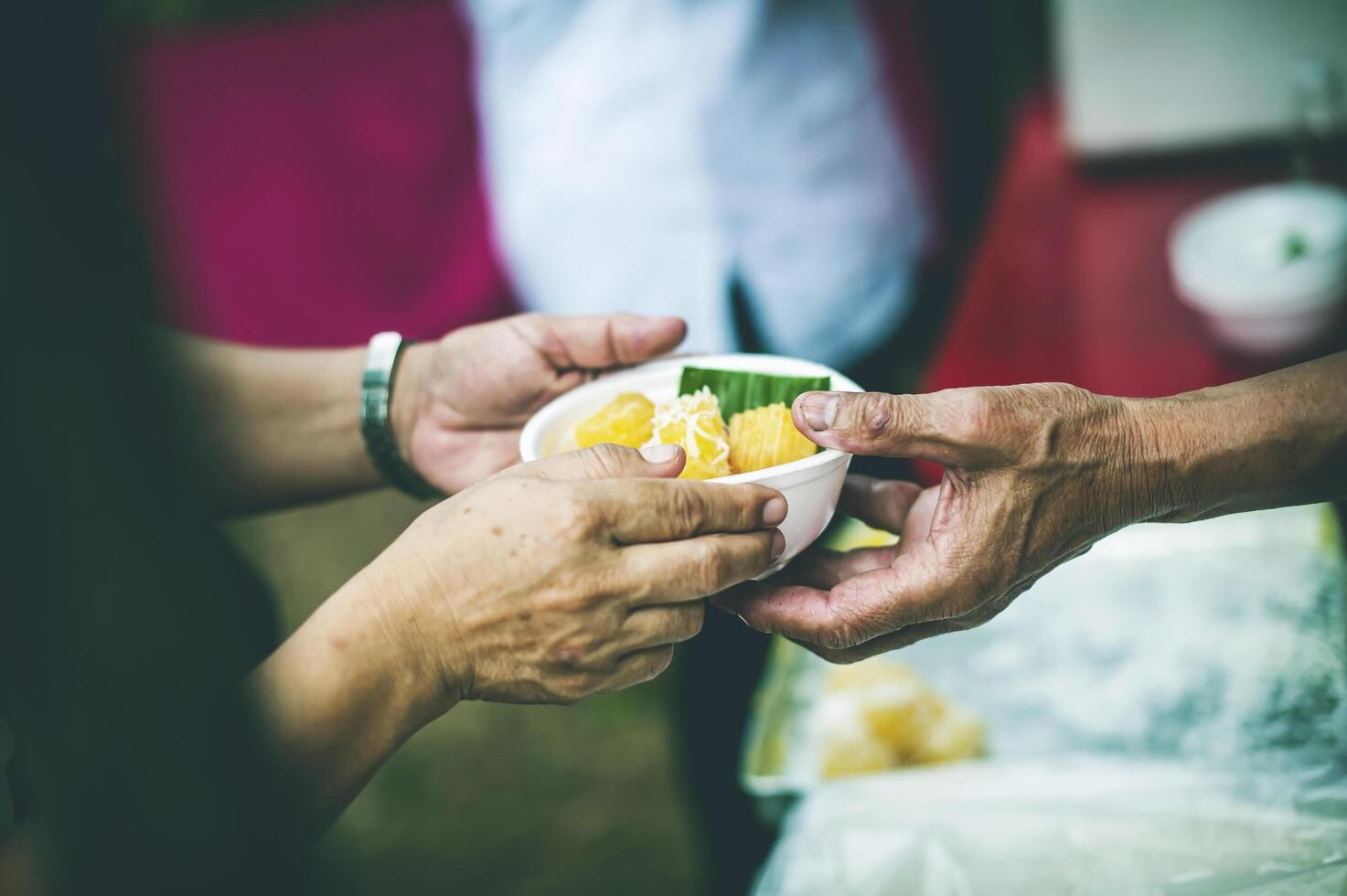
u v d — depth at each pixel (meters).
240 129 1.76
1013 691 0.92
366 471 0.95
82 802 0.51
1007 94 1.75
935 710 0.90
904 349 1.79
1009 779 0.83
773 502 0.69
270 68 1.72
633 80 1.67
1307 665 0.88
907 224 1.75
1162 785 0.80
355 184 1.82
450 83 1.75
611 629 0.69
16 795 0.51
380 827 1.64
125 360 0.54
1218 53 1.43
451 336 0.91
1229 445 0.73
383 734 0.71
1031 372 1.23
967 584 0.73
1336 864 0.73
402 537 0.70
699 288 1.78
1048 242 1.41
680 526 0.68
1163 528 1.01
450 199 1.84
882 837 0.80
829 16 1.66
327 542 2.18
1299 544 0.98
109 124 0.55
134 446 0.54
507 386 0.89
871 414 0.70
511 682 0.72
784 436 0.74
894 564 0.74
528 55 1.71
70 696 0.51
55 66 0.53
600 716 1.77
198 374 0.91
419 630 0.69
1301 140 1.40
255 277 1.87
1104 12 1.44
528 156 1.76
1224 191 1.43
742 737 1.17
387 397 0.91
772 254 1.75
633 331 0.87
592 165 1.73
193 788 0.53
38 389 0.52
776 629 0.75
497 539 0.68
